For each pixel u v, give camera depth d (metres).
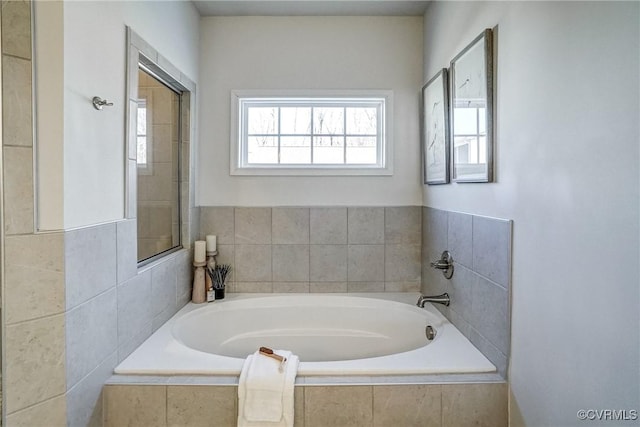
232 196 2.84
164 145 2.45
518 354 1.53
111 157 1.62
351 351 2.64
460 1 2.09
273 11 2.75
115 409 1.56
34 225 1.27
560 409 1.27
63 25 1.30
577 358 1.18
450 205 2.25
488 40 1.71
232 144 2.82
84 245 1.42
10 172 1.22
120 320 1.70
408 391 1.59
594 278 1.11
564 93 1.23
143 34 1.88
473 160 1.88
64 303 1.31
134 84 1.79
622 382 1.02
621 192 1.01
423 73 2.82
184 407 1.56
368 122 2.93
